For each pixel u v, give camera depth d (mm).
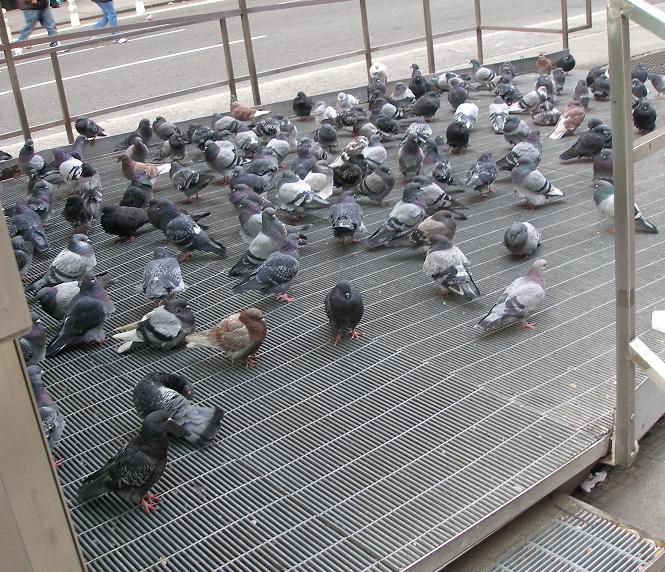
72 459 4898
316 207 8602
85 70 20375
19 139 14602
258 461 4734
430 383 5383
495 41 19344
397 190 9609
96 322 6246
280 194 8633
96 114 12555
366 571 3760
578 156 9812
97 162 11797
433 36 15211
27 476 1751
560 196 8508
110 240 8664
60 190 10508
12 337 1653
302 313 6586
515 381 5301
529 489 4207
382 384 5434
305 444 4852
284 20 25406
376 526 4066
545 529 4258
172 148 11266
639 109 10797
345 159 10156
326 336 6168
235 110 12977
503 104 12141
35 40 11523
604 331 5863
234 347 5688
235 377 5695
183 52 21703
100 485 4312
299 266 7242
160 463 4297
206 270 7656
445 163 9227
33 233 8250
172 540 4125
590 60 16094
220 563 3930
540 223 8062
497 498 4172
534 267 5965
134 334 6156
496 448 4602
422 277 7113
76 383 5805
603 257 7129
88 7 31047
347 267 7449
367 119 12258
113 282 7500
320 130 11586
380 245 7926
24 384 1711
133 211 8516
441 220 7410
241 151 11391
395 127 11961
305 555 3920
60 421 4852
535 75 15391
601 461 4652
